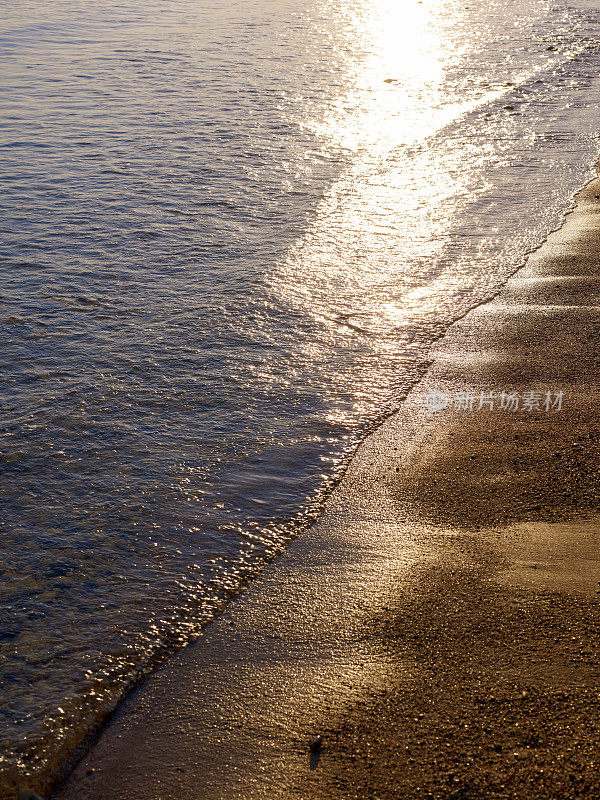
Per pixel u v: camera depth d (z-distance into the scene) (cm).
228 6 3002
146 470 626
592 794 330
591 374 730
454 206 1198
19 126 1509
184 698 430
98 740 411
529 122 1655
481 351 789
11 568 528
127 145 1428
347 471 624
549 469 593
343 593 496
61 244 1034
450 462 621
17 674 451
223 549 546
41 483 609
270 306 892
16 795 381
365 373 763
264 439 666
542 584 469
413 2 3334
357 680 423
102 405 708
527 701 385
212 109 1670
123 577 522
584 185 1273
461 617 455
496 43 2514
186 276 959
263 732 400
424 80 2017
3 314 856
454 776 352
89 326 841
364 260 1012
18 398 715
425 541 535
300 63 2138
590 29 2731
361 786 357
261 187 1261
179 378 752
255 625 478
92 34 2394
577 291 904
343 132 1562
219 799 366
